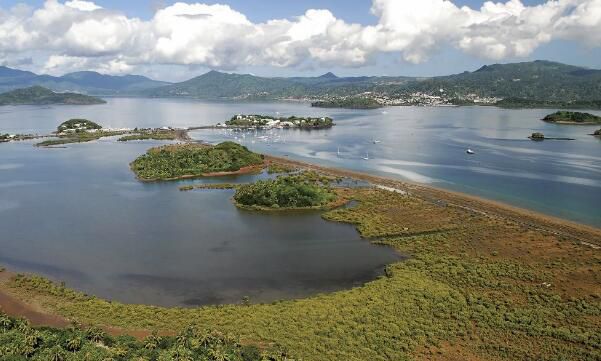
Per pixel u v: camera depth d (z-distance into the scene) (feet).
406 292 342.23
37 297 349.41
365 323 299.99
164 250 448.65
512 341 280.10
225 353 249.96
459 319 304.09
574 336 280.72
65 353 252.42
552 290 344.08
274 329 293.23
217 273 396.16
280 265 411.34
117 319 312.91
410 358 262.06
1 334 270.87
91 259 428.56
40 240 478.59
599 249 424.87
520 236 463.01
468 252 424.46
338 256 429.79
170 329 298.97
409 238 467.11
